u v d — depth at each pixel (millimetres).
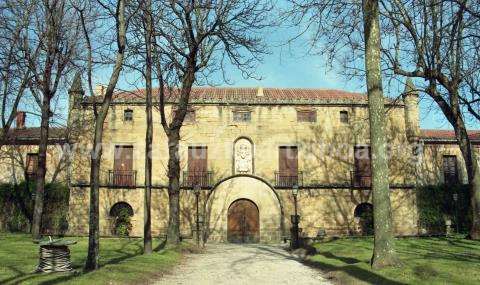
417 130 35875
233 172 34938
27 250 17797
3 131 24906
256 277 13625
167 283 12305
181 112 21984
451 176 36188
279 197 33344
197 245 24281
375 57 13648
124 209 34125
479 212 22641
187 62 21906
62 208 33812
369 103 13617
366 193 35125
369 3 13781
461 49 21406
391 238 12977
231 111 35625
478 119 22844
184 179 34625
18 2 23016
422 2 15938
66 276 11227
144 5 17844
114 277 11492
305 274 14312
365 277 11984
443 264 13297
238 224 33062
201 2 21016
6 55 22734
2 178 34750
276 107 35812
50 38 24016
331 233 34344
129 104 35156
